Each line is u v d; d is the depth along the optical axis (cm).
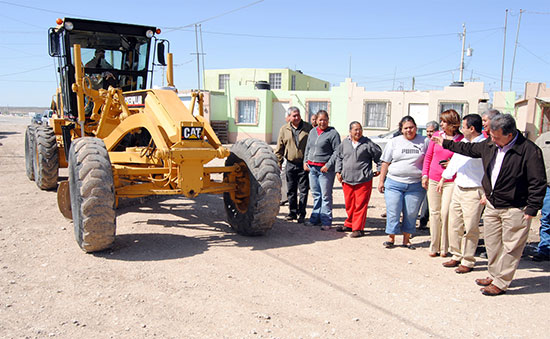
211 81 3538
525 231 429
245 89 2747
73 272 461
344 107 2602
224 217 738
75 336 334
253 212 590
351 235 648
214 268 487
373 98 2542
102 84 831
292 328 359
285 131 723
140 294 412
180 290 424
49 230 615
